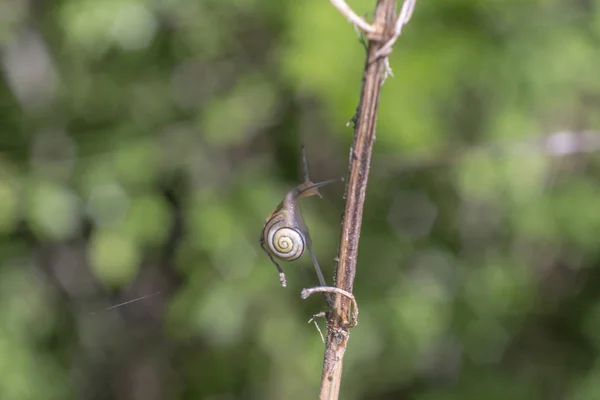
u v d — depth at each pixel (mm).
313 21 7824
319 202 10234
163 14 9438
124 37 8742
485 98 8531
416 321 9984
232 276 9398
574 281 11055
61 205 9695
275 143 10555
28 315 10562
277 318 9812
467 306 10438
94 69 10094
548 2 8164
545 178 9438
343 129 7918
